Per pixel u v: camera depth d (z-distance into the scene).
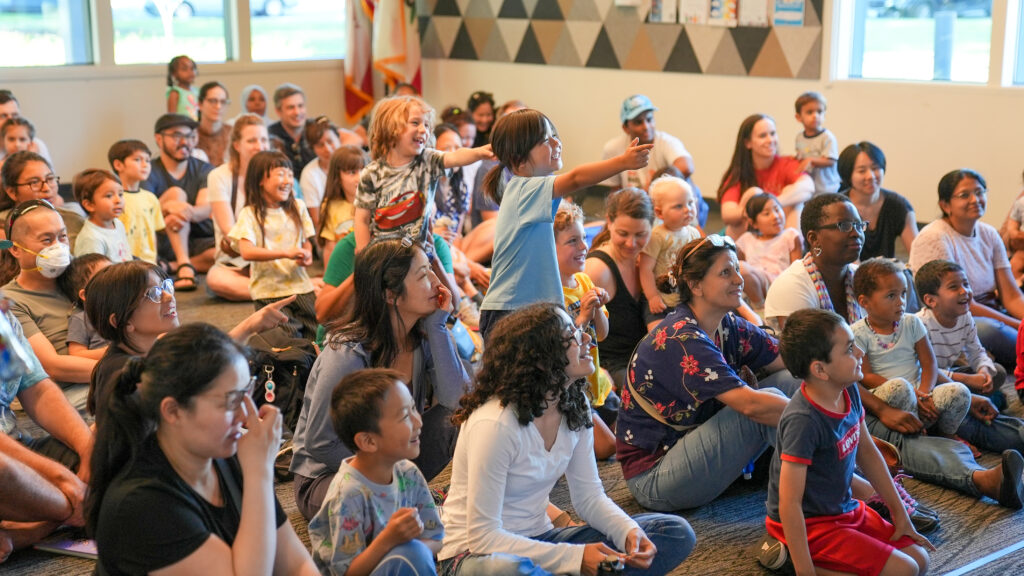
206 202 5.63
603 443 3.08
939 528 2.63
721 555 2.50
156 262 5.14
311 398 2.45
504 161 2.82
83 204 4.21
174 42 8.14
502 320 2.09
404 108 3.44
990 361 3.43
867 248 4.55
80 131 7.74
